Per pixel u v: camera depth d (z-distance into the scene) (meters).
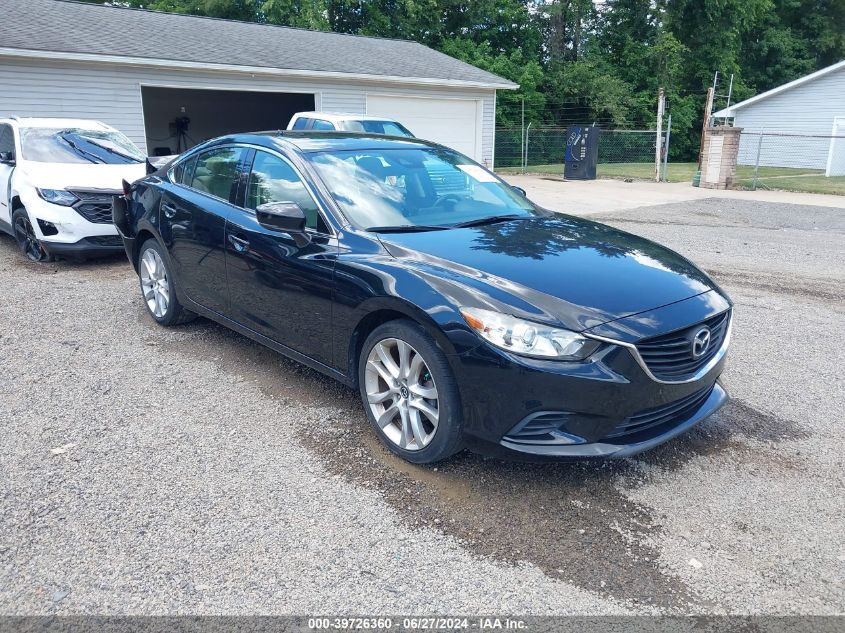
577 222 4.28
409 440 3.31
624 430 2.96
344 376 3.67
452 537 2.77
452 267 3.23
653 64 36.03
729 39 36.91
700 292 3.31
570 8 36.03
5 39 12.08
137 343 5.05
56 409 3.90
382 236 3.56
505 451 2.94
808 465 3.38
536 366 2.80
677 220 12.26
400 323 3.23
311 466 3.30
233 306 4.41
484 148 20.31
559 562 2.62
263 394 4.15
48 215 7.30
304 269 3.70
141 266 5.54
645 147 28.67
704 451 3.51
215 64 14.16
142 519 2.84
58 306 6.03
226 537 2.73
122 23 15.98
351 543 2.71
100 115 13.23
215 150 4.79
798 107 30.30
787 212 13.46
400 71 17.64
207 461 3.34
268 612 2.34
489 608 2.38
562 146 27.95
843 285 7.19
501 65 31.94
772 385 4.43
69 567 2.54
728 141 18.55
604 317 2.90
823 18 41.38
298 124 11.90
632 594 2.45
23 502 2.95
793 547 2.72
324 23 28.30
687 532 2.82
